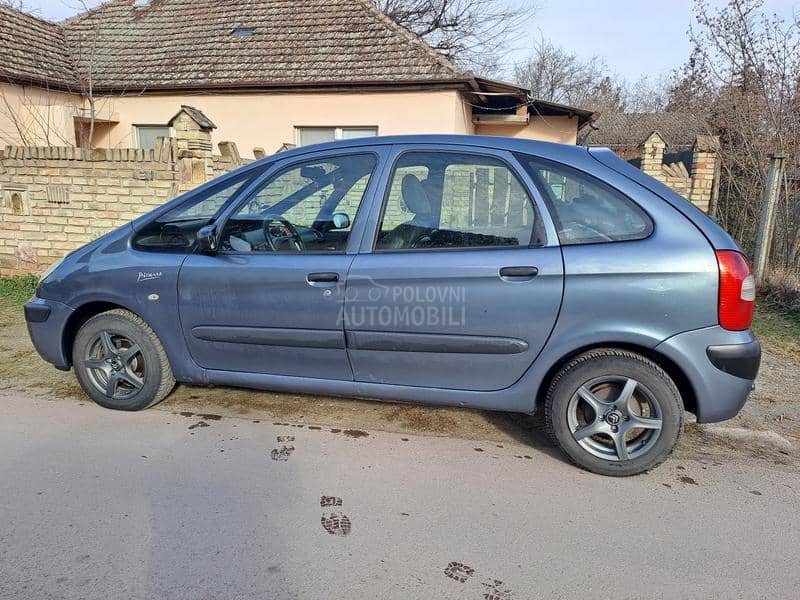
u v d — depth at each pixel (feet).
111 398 11.71
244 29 39.17
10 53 35.09
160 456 9.92
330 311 10.07
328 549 7.56
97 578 6.97
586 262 8.92
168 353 11.35
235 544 7.64
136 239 11.51
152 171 22.41
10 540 7.65
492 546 7.67
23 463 9.62
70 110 34.06
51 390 12.84
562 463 9.95
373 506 8.55
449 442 10.66
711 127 29.89
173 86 35.50
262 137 35.78
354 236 10.09
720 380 8.76
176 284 10.94
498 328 9.39
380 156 10.28
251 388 12.01
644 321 8.80
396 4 65.00
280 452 10.13
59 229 23.50
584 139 69.46
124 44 40.11
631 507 8.64
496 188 9.60
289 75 34.68
